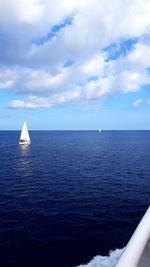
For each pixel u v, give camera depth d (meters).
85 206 21.30
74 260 12.56
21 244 14.30
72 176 35.44
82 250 13.54
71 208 20.75
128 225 16.95
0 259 12.75
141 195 25.02
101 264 12.14
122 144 102.94
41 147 89.69
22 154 66.38
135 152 69.75
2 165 46.44
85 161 51.62
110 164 46.97
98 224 17.16
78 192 26.23
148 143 108.06
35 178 34.12
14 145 99.94
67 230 16.19
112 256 12.85
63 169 41.59
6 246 14.05
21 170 40.81
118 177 34.56
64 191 26.77
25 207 21.08
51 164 47.53
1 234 15.58
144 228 3.81
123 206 21.23
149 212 4.35
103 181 31.97
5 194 25.58
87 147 88.75
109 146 92.69
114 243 14.32
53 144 105.56
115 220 17.88
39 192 26.38
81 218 18.34
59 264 12.26
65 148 85.25
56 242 14.53
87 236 15.27
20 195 25.14
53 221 17.80
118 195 24.98
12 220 18.00
